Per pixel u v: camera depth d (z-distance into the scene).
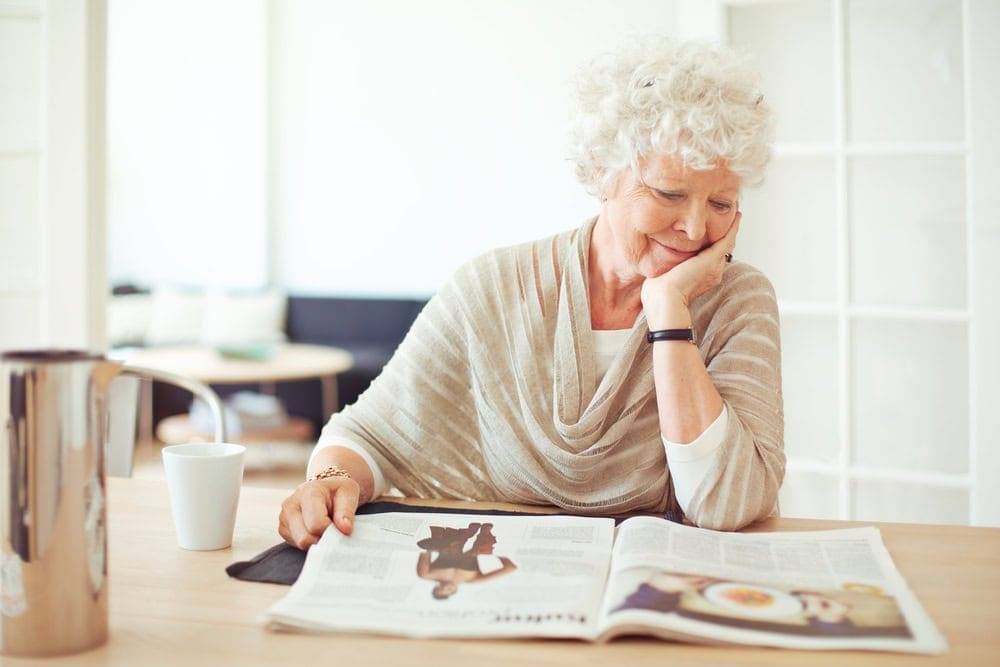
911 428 2.30
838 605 0.83
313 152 6.28
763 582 0.88
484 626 0.79
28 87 2.31
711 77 1.15
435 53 5.96
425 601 0.84
